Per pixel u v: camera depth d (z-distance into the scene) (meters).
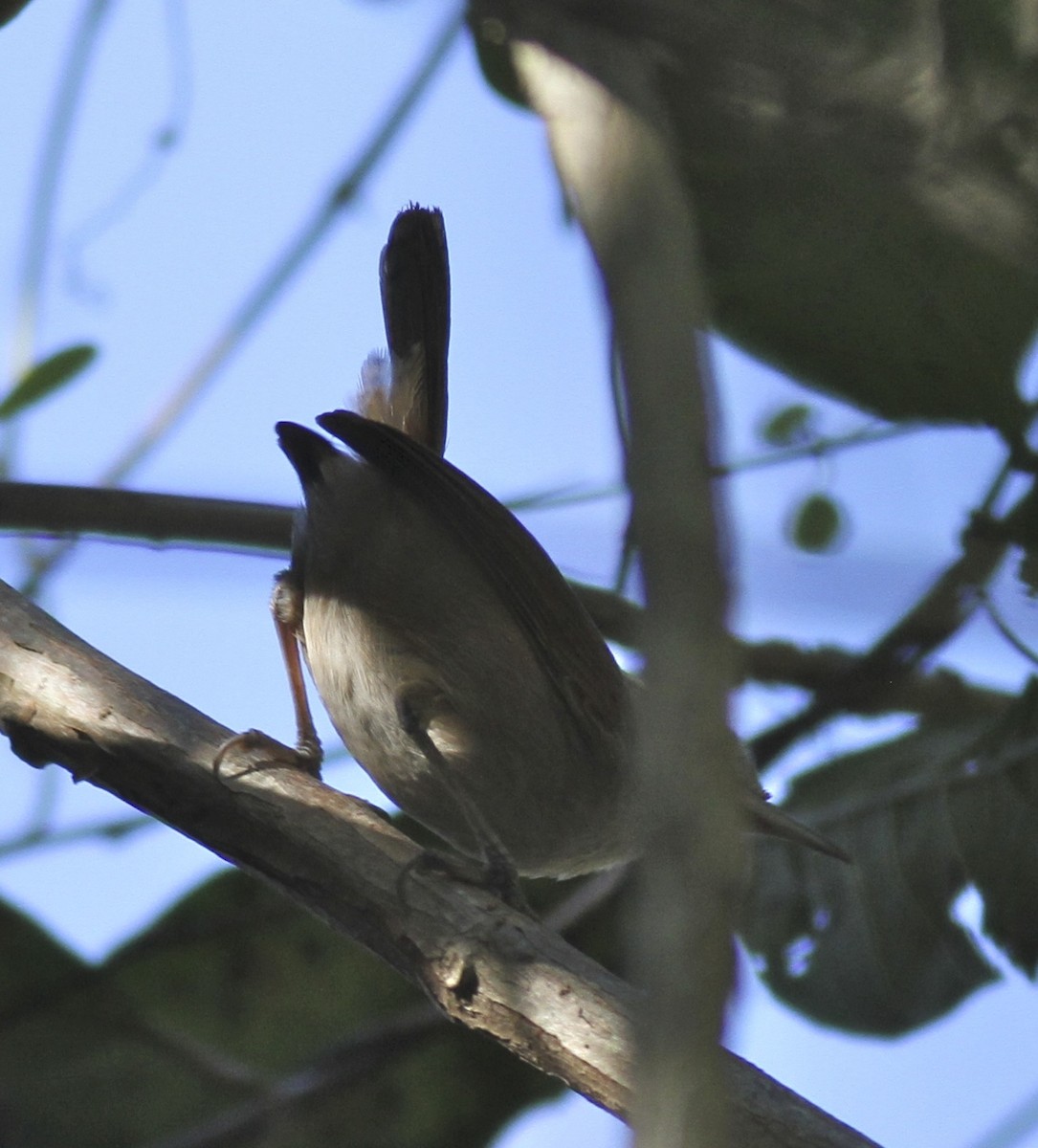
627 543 6.77
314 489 7.04
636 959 1.83
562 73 2.83
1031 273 4.29
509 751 7.11
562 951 5.02
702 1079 1.73
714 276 4.84
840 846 8.59
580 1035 4.80
